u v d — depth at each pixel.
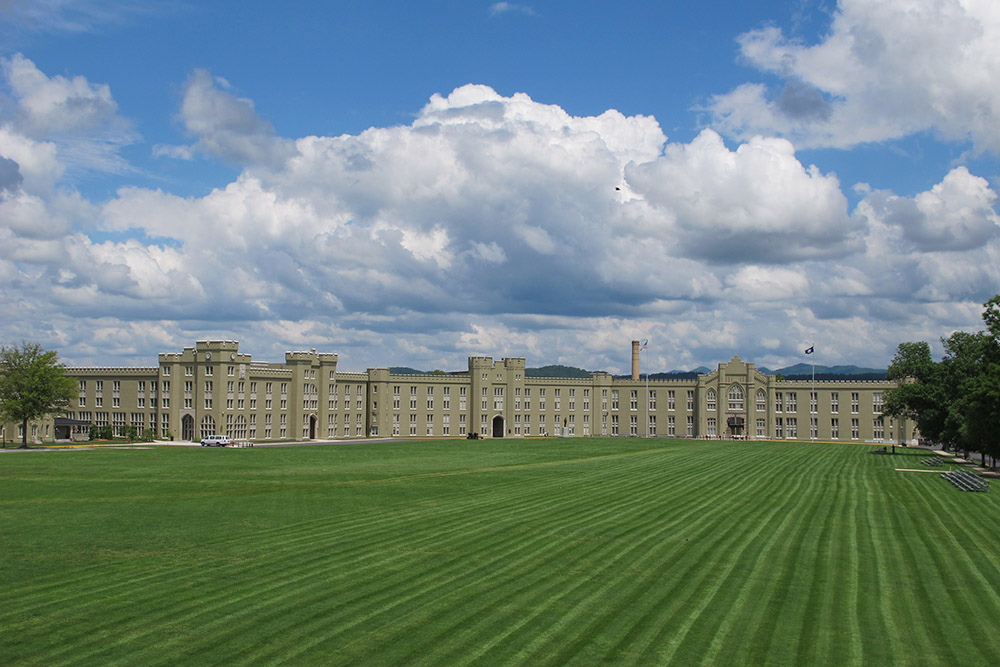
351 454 118.88
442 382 194.38
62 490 68.88
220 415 157.00
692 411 199.50
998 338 94.69
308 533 46.56
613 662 24.98
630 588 33.50
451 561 38.50
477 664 24.81
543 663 24.91
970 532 46.91
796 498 63.41
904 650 26.12
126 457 108.44
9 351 138.12
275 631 27.84
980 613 30.09
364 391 189.75
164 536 45.75
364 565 37.69
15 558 39.75
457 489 70.31
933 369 124.50
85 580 35.12
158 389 163.62
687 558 39.25
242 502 60.97
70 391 145.25
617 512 55.09
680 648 26.23
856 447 149.25
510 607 30.64
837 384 187.12
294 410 172.75
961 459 115.19
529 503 60.19
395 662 24.98
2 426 138.75
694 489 70.31
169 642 26.77
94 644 26.61
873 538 44.78
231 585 34.00
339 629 28.06
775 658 25.38
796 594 32.59
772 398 192.50
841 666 24.72
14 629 28.19
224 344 158.00
